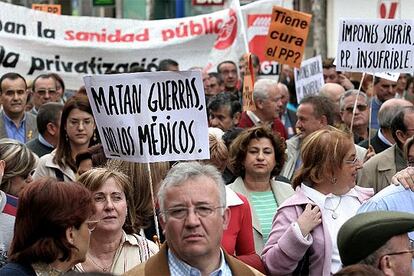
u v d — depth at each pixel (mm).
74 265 11023
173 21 27344
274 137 15289
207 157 12719
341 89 24156
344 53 18922
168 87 12719
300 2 51594
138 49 26891
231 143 15820
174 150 12719
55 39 26203
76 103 17125
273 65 31109
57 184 10445
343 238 10234
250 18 31172
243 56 26531
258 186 15320
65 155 17281
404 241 10164
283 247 12977
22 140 22656
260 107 22703
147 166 12906
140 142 12727
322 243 13117
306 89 27656
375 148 19844
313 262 13195
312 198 13406
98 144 15969
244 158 15258
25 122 22812
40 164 17281
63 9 49406
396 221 10117
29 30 25984
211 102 21875
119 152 12883
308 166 13469
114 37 26719
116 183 12180
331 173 13367
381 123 19766
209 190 10055
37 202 10320
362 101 21703
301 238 12922
